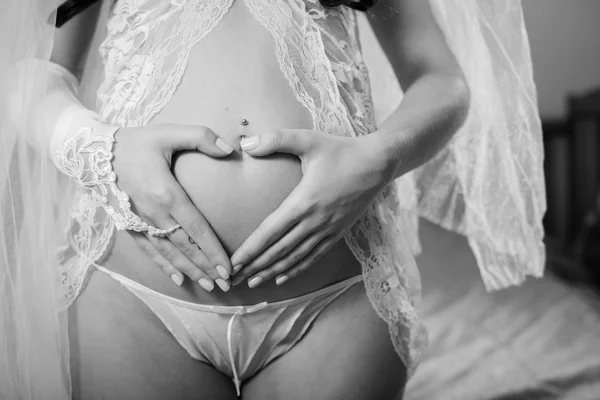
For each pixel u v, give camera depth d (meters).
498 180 0.96
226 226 0.71
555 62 3.66
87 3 0.80
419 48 0.85
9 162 0.75
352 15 0.84
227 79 0.73
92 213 0.74
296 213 0.67
